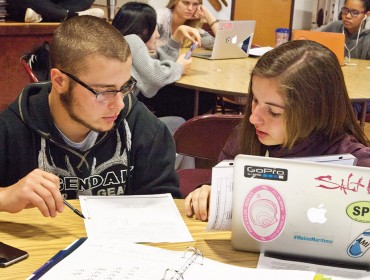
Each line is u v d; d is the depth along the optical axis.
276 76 1.40
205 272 1.15
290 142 1.46
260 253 1.28
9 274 1.15
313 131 1.49
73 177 1.69
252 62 4.02
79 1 4.54
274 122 1.43
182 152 2.46
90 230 1.35
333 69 1.47
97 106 1.49
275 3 6.69
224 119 2.31
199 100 4.20
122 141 1.74
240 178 1.22
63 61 1.49
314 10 6.84
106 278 1.11
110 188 1.75
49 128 1.64
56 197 1.37
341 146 1.50
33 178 1.38
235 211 1.25
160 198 1.56
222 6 6.62
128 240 1.32
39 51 2.87
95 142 1.68
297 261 1.25
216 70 3.63
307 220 1.20
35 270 1.17
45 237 1.33
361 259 1.20
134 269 1.15
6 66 4.23
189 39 3.61
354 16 4.91
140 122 1.78
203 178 2.48
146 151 1.77
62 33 1.50
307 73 1.42
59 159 1.67
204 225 1.43
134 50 3.28
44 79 2.83
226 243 1.33
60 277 1.11
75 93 1.50
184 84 3.20
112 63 1.45
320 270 1.20
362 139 1.59
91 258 1.19
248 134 1.61
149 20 3.55
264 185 1.21
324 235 1.20
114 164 1.73
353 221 1.17
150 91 3.31
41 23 4.29
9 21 4.29
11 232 1.35
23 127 1.66
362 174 1.15
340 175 1.16
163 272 1.14
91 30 1.48
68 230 1.37
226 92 3.01
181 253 1.23
